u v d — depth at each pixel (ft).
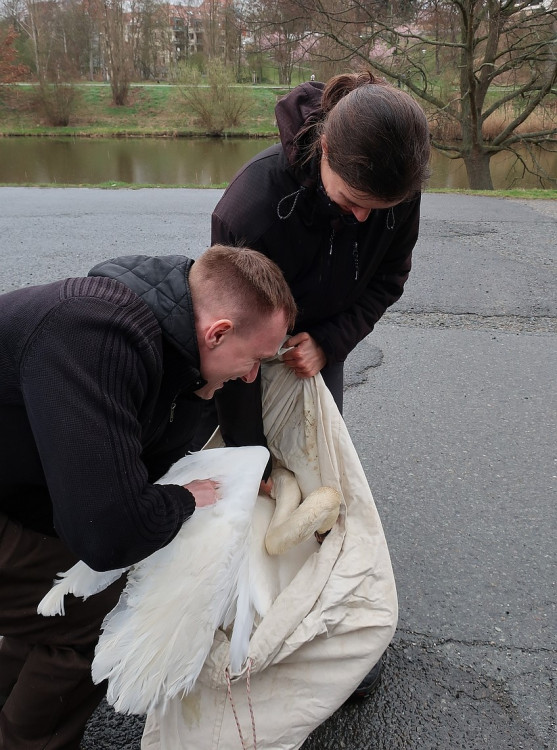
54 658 5.07
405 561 8.07
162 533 4.23
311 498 5.57
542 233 22.66
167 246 19.72
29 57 102.06
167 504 4.33
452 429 10.92
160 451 5.17
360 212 5.29
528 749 5.93
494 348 13.88
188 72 94.02
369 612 5.32
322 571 5.36
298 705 5.11
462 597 7.57
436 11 42.45
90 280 4.27
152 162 67.00
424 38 42.78
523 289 17.06
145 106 107.04
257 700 5.06
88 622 5.14
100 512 3.90
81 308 3.99
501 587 7.73
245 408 6.00
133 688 4.48
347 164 4.76
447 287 17.06
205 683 4.94
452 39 44.47
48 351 3.90
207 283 4.42
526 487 9.52
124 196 28.89
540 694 6.45
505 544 8.40
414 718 6.20
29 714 5.18
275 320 4.50
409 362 13.19
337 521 5.71
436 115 47.26
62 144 84.79
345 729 6.07
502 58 47.44
